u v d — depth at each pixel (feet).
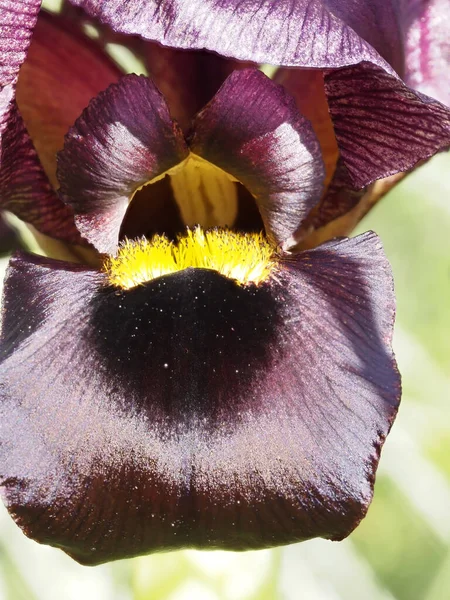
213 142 0.66
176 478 0.63
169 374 0.64
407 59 0.76
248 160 0.66
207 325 0.65
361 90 0.67
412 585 1.15
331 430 0.64
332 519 0.63
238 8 0.63
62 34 0.72
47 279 0.67
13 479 0.63
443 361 1.20
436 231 1.22
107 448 0.63
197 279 0.67
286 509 0.63
